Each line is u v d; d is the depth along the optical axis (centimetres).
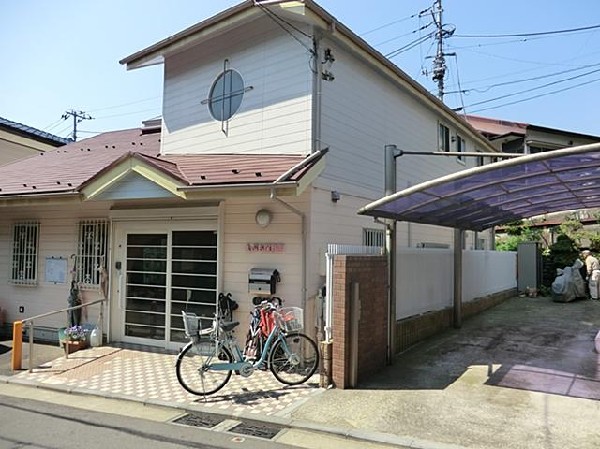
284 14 746
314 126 738
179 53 947
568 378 627
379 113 940
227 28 838
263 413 503
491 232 1728
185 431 462
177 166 756
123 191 746
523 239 1825
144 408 536
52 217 949
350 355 593
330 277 605
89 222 903
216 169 716
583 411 504
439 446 418
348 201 820
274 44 793
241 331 734
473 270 1190
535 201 775
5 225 1007
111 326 867
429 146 1178
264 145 795
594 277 1455
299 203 709
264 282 702
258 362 604
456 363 706
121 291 870
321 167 674
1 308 990
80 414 514
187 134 922
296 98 758
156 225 839
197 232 800
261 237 729
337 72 804
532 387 587
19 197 848
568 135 2223
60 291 930
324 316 659
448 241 1370
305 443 435
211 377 629
